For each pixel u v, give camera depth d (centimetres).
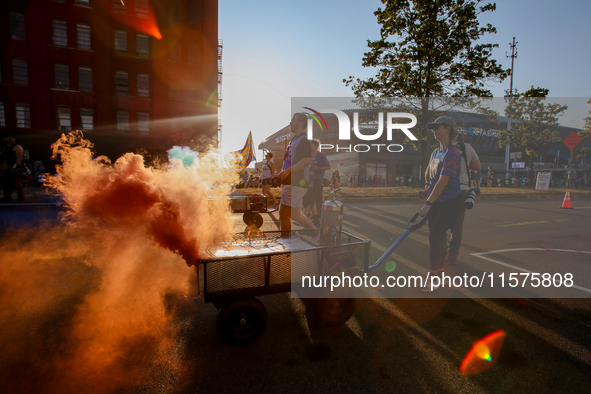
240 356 229
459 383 204
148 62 2514
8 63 2236
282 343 246
